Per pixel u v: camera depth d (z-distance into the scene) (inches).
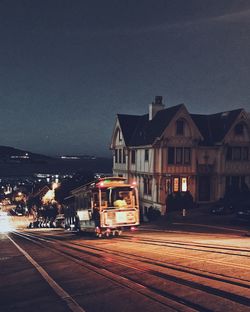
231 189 1552.7
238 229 952.3
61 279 388.8
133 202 815.7
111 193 807.7
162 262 451.8
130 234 903.7
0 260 542.3
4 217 4234.7
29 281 386.9
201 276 362.6
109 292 322.7
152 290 319.6
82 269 438.9
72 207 1099.3
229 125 1546.5
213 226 1055.6
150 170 1534.2
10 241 909.8
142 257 501.7
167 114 1541.6
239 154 1573.6
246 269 383.2
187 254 504.1
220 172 1542.8
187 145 1501.0
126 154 1742.1
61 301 303.6
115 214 792.9
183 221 1243.2
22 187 6077.8
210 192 1573.6
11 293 340.5
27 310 285.3
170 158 1489.9
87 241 784.9
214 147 1552.7
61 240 852.6
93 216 818.8
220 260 443.5
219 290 307.0
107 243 718.5
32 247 718.5
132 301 291.0
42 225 2583.7
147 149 1561.3
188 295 297.7
